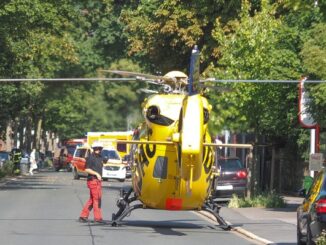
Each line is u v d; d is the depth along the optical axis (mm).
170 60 116000
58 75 133875
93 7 133500
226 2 106938
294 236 58562
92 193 66688
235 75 88062
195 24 108875
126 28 118875
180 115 56000
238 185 95438
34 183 144625
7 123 178750
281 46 87062
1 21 109812
